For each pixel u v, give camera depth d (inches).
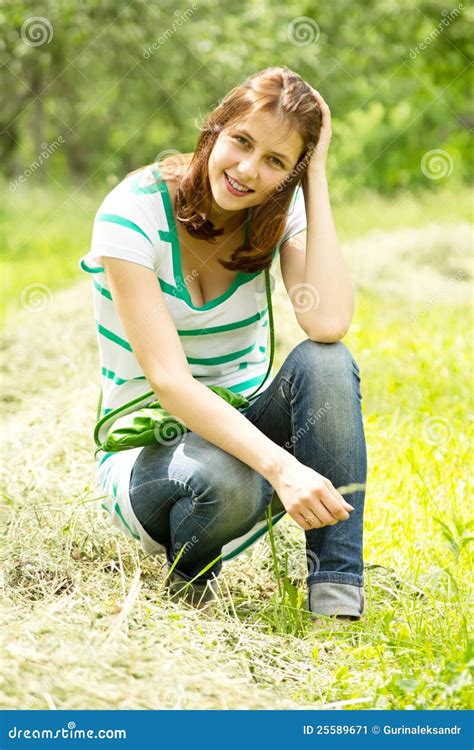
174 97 489.4
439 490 166.9
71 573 130.9
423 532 153.5
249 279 126.8
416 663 111.7
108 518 138.6
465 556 140.9
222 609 127.3
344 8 485.7
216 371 129.6
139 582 122.4
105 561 134.3
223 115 118.1
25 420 206.4
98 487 153.9
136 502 122.3
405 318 291.0
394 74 545.0
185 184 119.9
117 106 573.9
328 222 128.2
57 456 176.7
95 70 497.7
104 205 122.0
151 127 593.0
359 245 381.1
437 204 494.0
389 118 695.7
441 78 553.6
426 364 237.6
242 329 128.3
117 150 635.5
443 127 705.6
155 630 113.5
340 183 532.4
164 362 118.7
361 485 118.4
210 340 127.1
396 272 340.5
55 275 412.2
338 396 120.6
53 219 540.1
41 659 106.2
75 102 605.9
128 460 124.8
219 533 120.0
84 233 512.7
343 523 121.0
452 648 113.7
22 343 271.6
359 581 121.7
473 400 221.9
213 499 117.0
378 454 182.2
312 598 122.0
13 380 243.9
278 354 247.8
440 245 367.9
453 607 125.0
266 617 124.3
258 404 128.3
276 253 132.8
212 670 109.4
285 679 112.5
